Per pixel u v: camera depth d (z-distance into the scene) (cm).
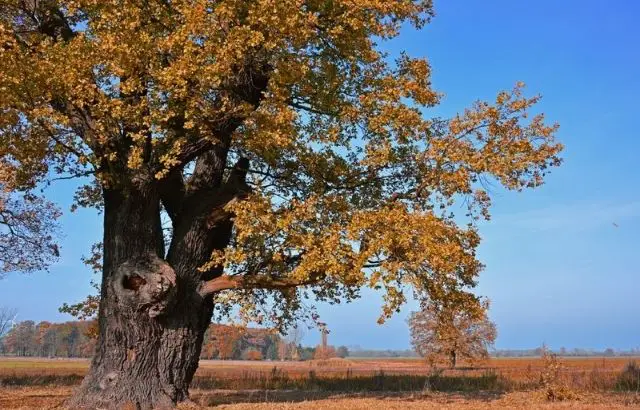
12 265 2697
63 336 9100
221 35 1296
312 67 1530
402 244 1338
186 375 1513
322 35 1527
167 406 1412
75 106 1355
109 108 1311
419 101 1579
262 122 1362
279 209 1427
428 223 1379
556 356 2123
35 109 1237
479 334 5081
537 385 2398
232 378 2956
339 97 1603
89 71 1292
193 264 1541
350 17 1483
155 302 1411
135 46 1259
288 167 1716
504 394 2127
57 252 2769
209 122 1382
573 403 1778
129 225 1474
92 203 1912
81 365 6103
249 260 1548
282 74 1361
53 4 1512
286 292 1725
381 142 1602
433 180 1548
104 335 1460
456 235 1472
